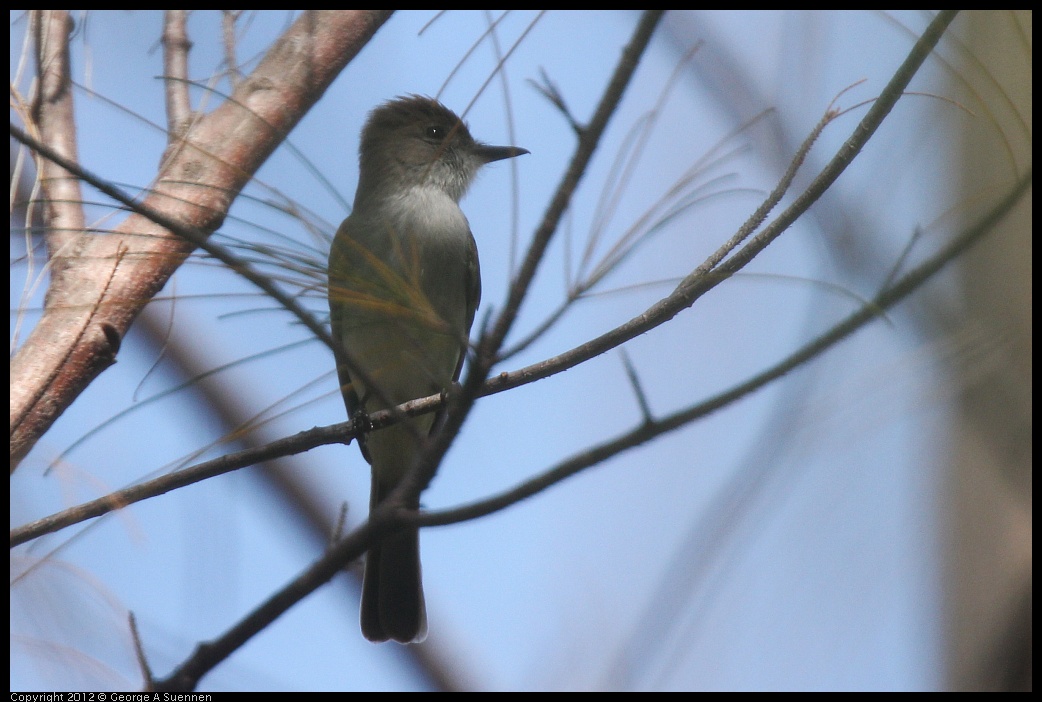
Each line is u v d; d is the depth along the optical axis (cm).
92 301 573
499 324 439
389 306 482
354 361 456
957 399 679
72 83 568
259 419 501
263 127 620
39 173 556
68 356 559
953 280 662
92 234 586
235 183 600
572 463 441
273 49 654
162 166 606
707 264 517
